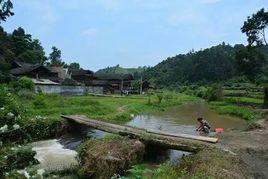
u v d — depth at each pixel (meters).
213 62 157.38
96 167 14.84
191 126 32.31
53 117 26.03
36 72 65.62
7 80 47.44
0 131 19.20
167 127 31.11
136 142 16.88
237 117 42.34
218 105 57.41
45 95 38.38
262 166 13.88
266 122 29.34
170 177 11.36
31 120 23.17
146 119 37.75
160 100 57.88
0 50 70.94
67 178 15.31
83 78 92.94
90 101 39.50
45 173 15.61
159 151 18.27
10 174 13.35
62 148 21.33
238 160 13.73
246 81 109.75
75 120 25.11
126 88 102.00
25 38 99.88
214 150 15.00
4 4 66.62
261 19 66.88
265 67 77.50
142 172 10.72
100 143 16.53
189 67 165.88
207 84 142.38
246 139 19.30
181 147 16.39
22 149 16.70
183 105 62.12
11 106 23.39
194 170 12.21
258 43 68.00
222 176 11.18
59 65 116.06
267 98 50.81
